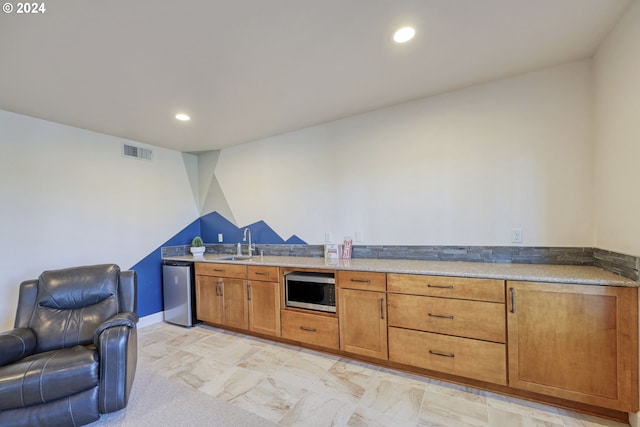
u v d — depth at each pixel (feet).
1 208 8.20
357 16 4.96
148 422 5.81
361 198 9.75
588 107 6.72
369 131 9.53
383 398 6.37
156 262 12.26
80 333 6.97
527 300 5.95
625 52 5.22
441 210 8.45
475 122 7.93
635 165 5.03
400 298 7.30
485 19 5.16
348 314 8.09
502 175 7.65
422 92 8.18
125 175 11.29
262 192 12.14
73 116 8.87
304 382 7.11
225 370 7.80
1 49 5.42
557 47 6.17
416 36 5.60
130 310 7.69
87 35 5.12
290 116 9.65
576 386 5.58
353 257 9.88
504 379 6.19
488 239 7.86
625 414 5.39
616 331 5.26
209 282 11.09
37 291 7.26
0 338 5.80
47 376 5.27
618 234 5.64
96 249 10.33
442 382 6.96
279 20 4.98
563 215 7.04
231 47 5.72
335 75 7.03
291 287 9.25
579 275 5.76
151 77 6.72
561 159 7.03
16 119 8.54
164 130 10.47
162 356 8.73
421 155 8.69
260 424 5.66
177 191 13.24
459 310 6.61
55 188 9.33
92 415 5.63
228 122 9.95
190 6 4.52
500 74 7.29
